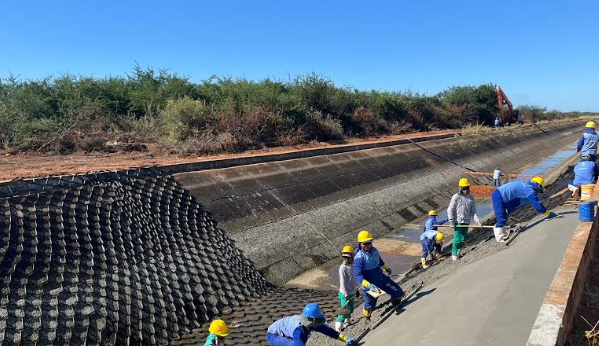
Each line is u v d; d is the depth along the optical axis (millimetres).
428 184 25016
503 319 5484
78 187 10883
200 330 9445
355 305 9984
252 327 9492
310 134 28266
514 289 6215
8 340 7027
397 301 7984
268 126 25422
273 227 14930
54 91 22500
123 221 10914
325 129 29656
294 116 27281
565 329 4738
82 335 7754
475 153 34688
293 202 16984
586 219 7617
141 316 8883
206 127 22594
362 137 33156
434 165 28703
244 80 30062
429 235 11469
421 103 45000
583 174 11406
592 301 5941
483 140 38656
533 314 5422
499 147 39250
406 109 41719
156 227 11602
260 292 11734
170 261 10812
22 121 18828
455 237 10039
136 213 11477
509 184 9328
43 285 8242
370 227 17781
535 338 4312
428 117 45250
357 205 19062
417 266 12484
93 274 9078
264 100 26484
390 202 20672
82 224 10023
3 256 8242
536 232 8820
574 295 5418
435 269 9961
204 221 13109
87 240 9750
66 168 14516
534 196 9031
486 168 32500
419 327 6406
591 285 6422
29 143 18094
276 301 11203
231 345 8438
